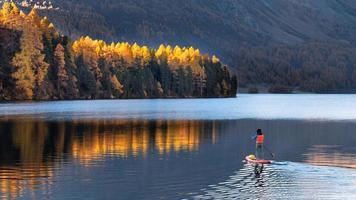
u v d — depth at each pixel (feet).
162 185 121.29
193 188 118.62
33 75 521.65
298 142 207.00
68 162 148.05
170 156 162.30
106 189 116.37
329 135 233.76
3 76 498.28
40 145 182.09
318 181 127.03
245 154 168.66
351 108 503.61
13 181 122.83
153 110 412.16
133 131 235.40
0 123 262.67
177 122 292.81
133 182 123.44
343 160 159.53
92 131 232.12
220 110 433.89
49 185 119.03
